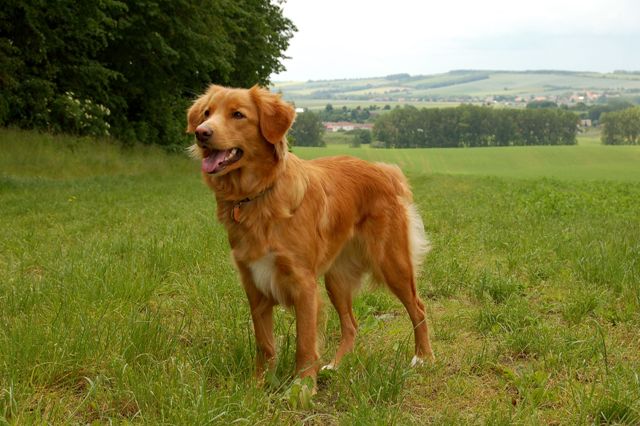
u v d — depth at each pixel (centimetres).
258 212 219
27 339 222
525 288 312
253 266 222
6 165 760
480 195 819
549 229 456
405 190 254
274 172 220
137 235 393
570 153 3278
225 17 1145
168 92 1209
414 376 227
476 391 223
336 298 251
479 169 2864
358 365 230
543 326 259
